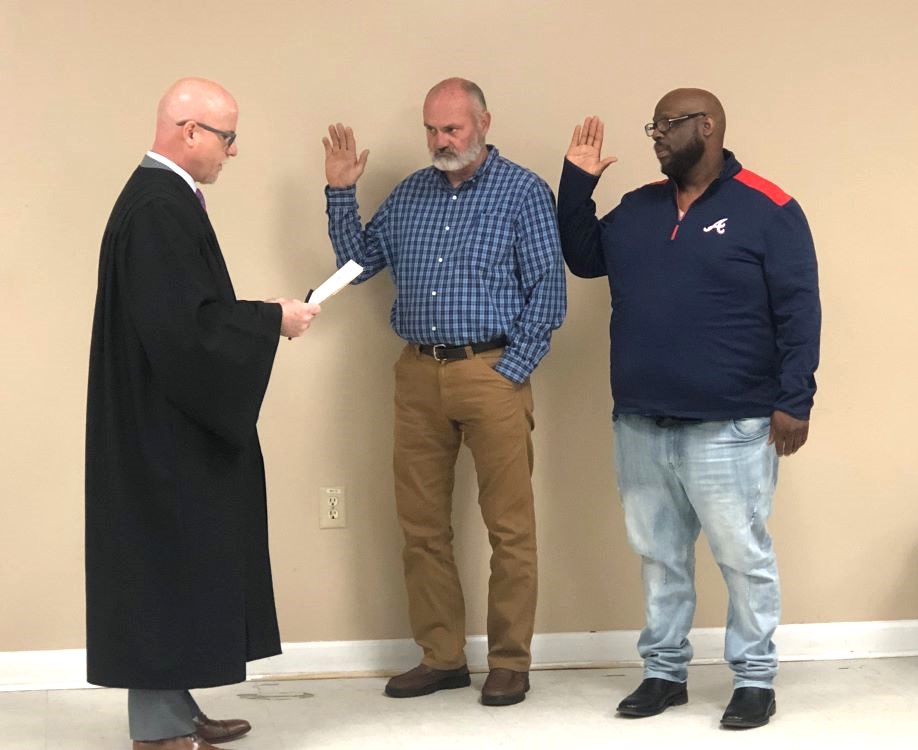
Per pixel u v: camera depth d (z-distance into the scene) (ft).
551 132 11.72
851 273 12.11
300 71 11.43
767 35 11.86
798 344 9.88
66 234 11.21
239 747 9.78
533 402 11.60
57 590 11.39
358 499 11.79
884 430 12.25
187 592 8.96
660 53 11.77
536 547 11.18
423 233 10.87
